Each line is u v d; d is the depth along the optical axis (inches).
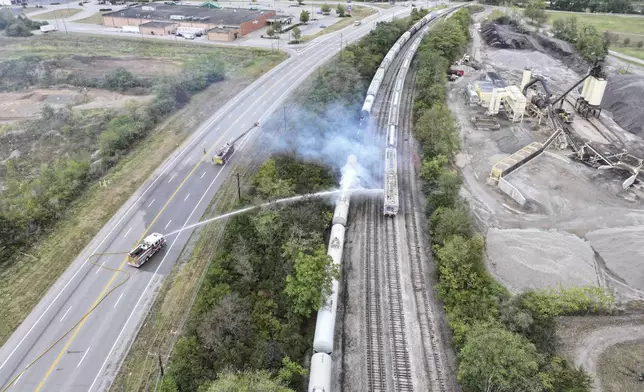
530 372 1628.9
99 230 2610.7
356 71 4655.5
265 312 1994.3
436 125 3595.0
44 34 6909.5
